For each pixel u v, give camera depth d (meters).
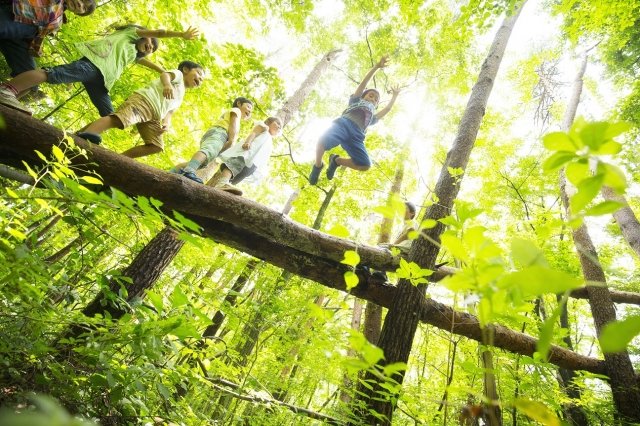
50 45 3.97
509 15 4.82
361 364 0.74
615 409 4.38
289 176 7.71
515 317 0.99
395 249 3.09
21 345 1.54
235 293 3.39
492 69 4.84
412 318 3.34
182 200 2.87
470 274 0.60
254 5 6.91
